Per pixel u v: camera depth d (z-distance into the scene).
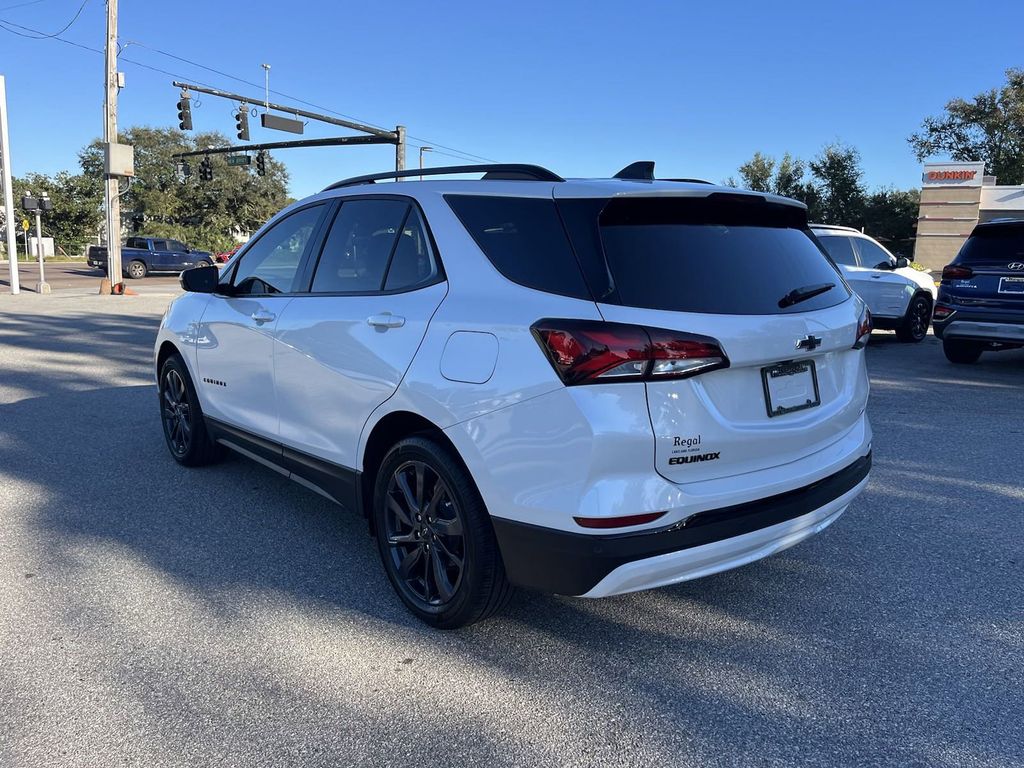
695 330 2.56
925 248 35.25
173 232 57.41
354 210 3.69
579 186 2.81
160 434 6.14
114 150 22.61
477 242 2.98
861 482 3.31
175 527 4.21
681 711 2.62
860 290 11.21
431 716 2.58
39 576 3.60
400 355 3.07
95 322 14.90
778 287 2.93
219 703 2.63
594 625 3.20
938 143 51.44
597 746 2.43
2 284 27.83
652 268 2.67
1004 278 8.66
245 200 63.59
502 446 2.67
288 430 3.86
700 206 2.94
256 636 3.08
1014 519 4.39
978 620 3.25
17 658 2.90
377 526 3.33
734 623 3.22
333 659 2.92
